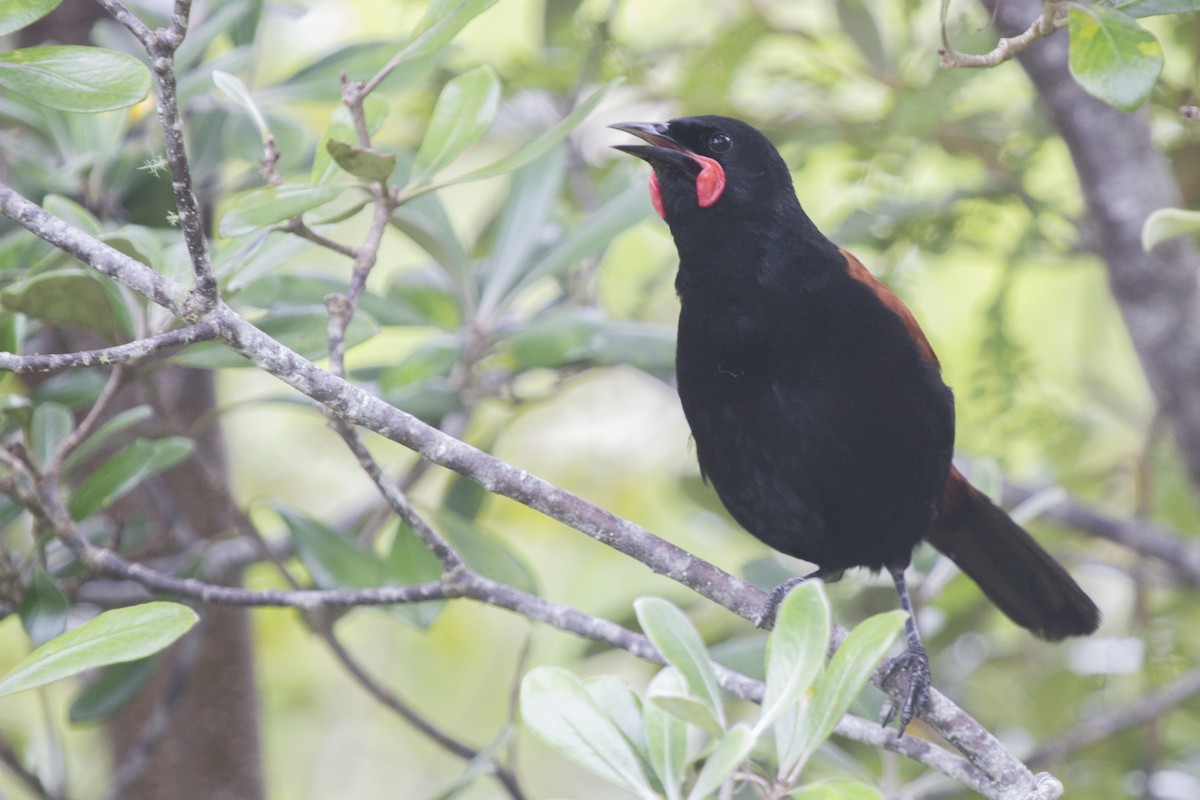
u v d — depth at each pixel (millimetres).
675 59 13453
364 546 9461
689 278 8391
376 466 6941
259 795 11258
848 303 8102
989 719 11430
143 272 5906
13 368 5605
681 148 8461
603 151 13602
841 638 7211
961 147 11617
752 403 8250
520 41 16047
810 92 12094
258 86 14852
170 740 11000
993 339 11195
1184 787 11125
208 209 10789
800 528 8555
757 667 8602
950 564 9867
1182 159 11453
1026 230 11156
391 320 9781
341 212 7188
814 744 5551
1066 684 11312
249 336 5992
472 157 15367
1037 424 11641
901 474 8266
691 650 5832
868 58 11602
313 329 7695
